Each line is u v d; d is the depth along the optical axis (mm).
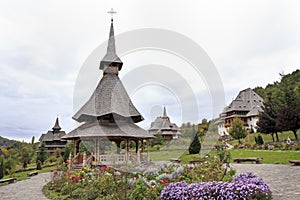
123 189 7160
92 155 14695
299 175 11023
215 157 9359
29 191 11141
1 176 18125
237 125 35938
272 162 17531
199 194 5535
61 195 9312
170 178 8539
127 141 15641
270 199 5781
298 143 24688
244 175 7039
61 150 36312
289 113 29547
